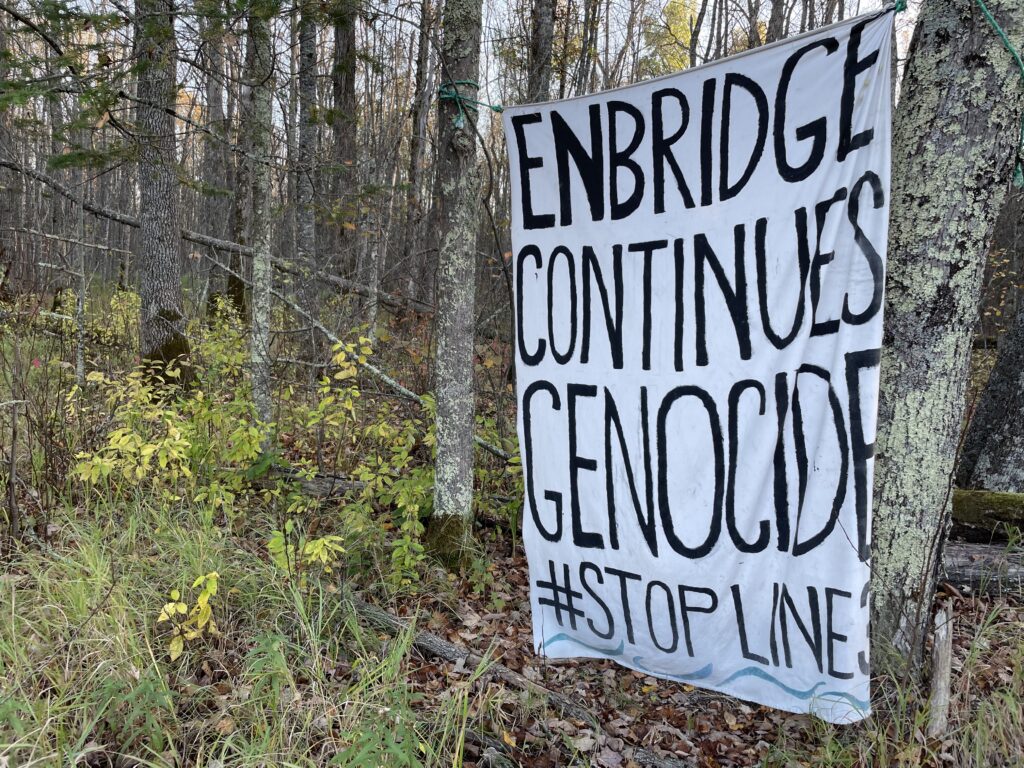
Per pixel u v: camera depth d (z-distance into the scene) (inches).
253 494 180.2
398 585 146.9
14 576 123.2
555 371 122.6
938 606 139.9
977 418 192.4
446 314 158.2
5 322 210.7
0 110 153.0
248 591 133.6
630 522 116.8
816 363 97.2
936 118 102.4
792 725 117.6
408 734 97.0
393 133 405.7
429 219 358.9
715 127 103.8
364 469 160.9
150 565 137.8
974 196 102.0
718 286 105.7
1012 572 143.6
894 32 87.4
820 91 94.1
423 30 156.6
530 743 109.5
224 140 195.0
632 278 113.7
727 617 109.3
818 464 97.8
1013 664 113.4
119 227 633.0
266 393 200.7
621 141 112.5
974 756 94.8
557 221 120.3
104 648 108.5
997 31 95.0
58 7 151.9
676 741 115.6
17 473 169.6
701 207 106.3
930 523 109.8
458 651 129.3
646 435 114.0
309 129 311.6
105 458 152.5
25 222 293.7
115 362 288.0
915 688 106.5
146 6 163.2
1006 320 376.2
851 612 96.4
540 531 126.6
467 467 162.9
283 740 96.9
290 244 377.1
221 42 185.9
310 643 119.0
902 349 108.7
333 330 263.7
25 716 93.3
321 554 124.1
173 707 100.3
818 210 95.8
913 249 106.0
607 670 134.6
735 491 106.3
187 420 190.5
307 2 164.9
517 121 121.4
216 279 454.9
